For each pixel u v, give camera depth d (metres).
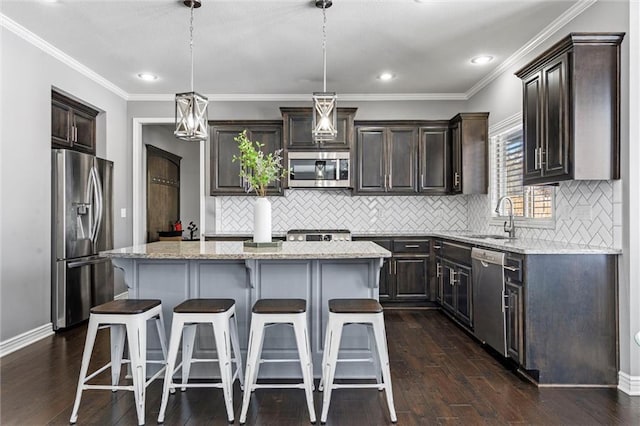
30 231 3.66
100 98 4.84
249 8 3.17
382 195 5.33
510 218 3.86
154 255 2.52
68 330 4.05
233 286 2.87
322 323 2.86
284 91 5.35
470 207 5.41
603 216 2.86
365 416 2.36
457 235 4.54
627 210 2.64
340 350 2.88
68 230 4.02
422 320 4.46
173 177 7.84
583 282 2.76
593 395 2.63
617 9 2.72
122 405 2.50
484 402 2.53
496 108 4.61
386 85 5.10
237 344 2.65
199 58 4.20
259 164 2.98
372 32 3.59
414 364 3.17
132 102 5.51
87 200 4.30
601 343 2.76
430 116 5.50
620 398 2.58
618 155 2.69
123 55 4.12
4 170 3.38
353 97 5.49
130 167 5.50
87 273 4.29
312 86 5.14
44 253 3.84
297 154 5.09
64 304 3.97
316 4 3.11
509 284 3.01
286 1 3.07
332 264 2.86
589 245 3.00
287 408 2.47
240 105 5.53
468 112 5.08
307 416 2.37
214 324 2.33
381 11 3.21
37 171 3.76
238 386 2.78
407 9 3.19
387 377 2.30
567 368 2.77
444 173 5.21
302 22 3.41
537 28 3.51
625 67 2.65
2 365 3.12
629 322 2.65
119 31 3.58
